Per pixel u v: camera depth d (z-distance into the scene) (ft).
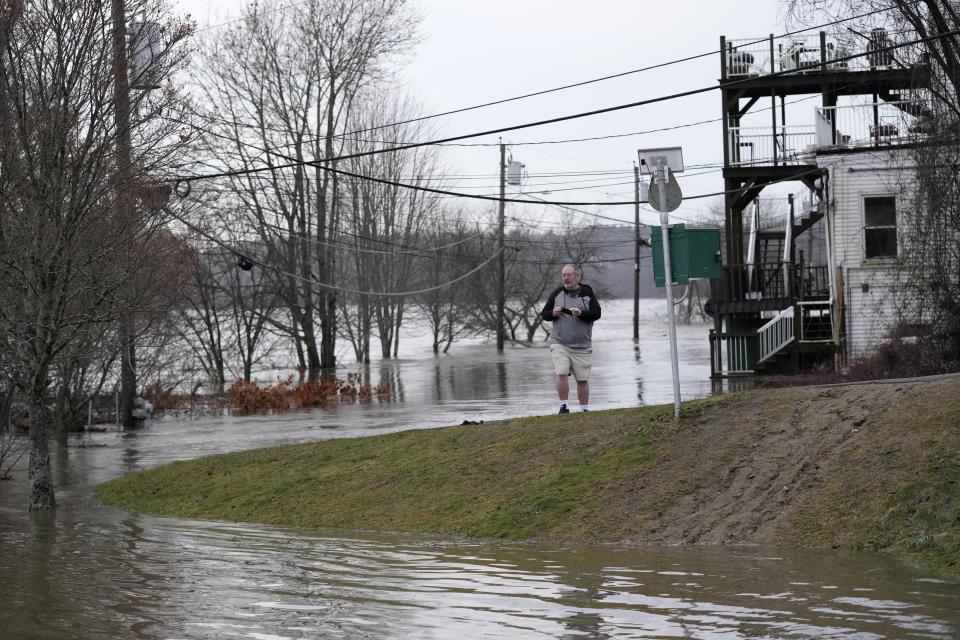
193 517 72.84
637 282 354.54
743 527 50.60
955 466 47.98
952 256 115.65
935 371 114.21
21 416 144.77
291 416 148.97
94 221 79.82
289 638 35.78
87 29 79.10
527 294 411.34
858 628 33.63
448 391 175.73
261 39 253.65
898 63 124.88
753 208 206.28
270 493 74.59
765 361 163.84
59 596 44.06
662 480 57.52
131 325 105.19
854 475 51.13
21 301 79.20
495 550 52.44
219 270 273.13
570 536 54.44
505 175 327.67
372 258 312.50
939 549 43.11
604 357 249.96
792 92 170.60
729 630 34.24
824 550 46.50
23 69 79.05
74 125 79.56
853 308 151.12
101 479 93.91
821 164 154.10
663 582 41.96
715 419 62.80
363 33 261.85
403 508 65.36
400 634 35.78
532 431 72.43
